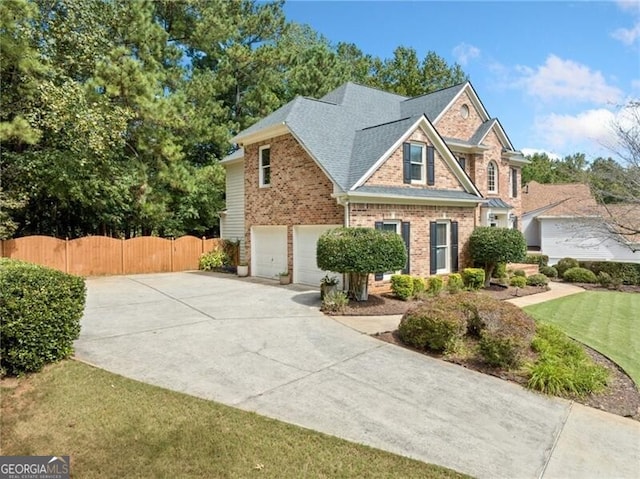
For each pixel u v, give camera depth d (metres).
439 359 7.49
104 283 16.28
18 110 14.77
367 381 6.37
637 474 4.30
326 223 14.07
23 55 13.84
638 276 19.39
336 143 15.40
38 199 18.77
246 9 32.94
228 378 6.27
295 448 4.43
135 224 23.09
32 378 6.02
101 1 17.48
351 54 43.25
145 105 17.97
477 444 4.73
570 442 4.91
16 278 6.06
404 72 38.91
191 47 29.19
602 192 14.86
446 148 16.16
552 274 21.34
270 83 30.77
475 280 15.21
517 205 26.34
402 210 14.41
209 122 25.69
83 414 5.02
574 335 9.93
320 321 9.91
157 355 7.22
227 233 23.36
